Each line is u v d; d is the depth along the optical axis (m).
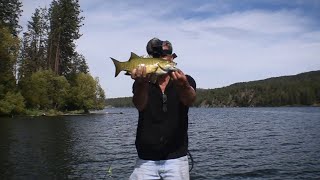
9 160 18.12
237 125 50.38
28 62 78.75
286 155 19.91
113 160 18.28
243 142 27.12
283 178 14.06
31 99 70.25
